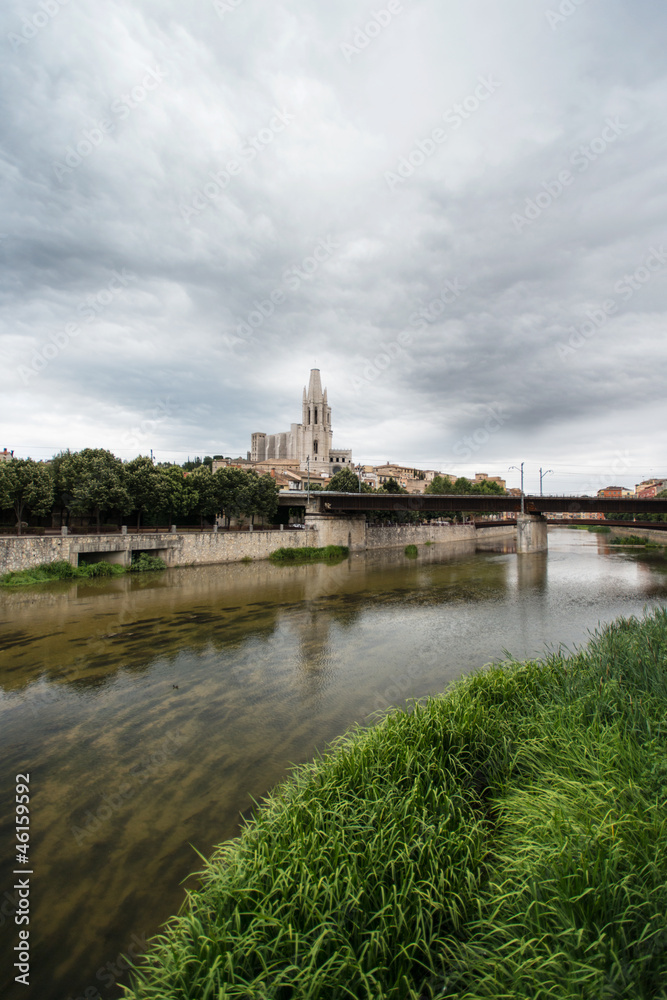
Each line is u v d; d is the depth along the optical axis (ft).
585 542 328.29
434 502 222.48
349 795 22.02
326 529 213.25
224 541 166.09
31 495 121.19
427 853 17.95
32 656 58.70
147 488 151.64
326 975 13.06
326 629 73.05
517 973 12.56
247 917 15.81
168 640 65.82
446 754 25.31
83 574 119.85
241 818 27.04
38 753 35.35
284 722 39.88
